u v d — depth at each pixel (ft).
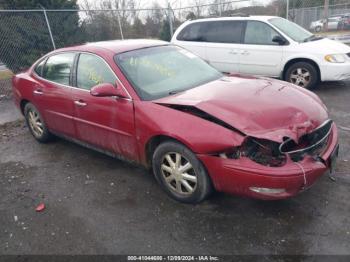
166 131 10.21
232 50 25.49
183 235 9.64
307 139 9.59
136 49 13.29
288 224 9.68
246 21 25.11
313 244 8.88
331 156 10.02
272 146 8.99
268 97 10.74
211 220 10.12
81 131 13.91
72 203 11.76
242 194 9.51
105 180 13.08
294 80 24.00
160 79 12.28
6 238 10.24
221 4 42.57
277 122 9.47
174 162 10.77
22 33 33.30
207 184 10.13
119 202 11.53
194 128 9.73
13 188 13.21
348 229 9.29
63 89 14.08
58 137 17.62
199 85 12.32
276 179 8.73
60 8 35.91
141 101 11.13
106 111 12.15
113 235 9.91
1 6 34.53
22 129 20.36
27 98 16.49
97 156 15.30
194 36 27.35
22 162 15.49
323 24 51.37
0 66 36.91
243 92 11.12
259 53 24.47
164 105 10.68
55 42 35.24
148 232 9.89
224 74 14.10
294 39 23.47
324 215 9.92
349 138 15.12
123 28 43.24
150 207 11.06
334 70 22.38
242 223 9.87
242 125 9.25
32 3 34.24
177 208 10.85
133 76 11.91
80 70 13.47
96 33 39.88
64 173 14.01
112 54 12.55
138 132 11.20
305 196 10.85
